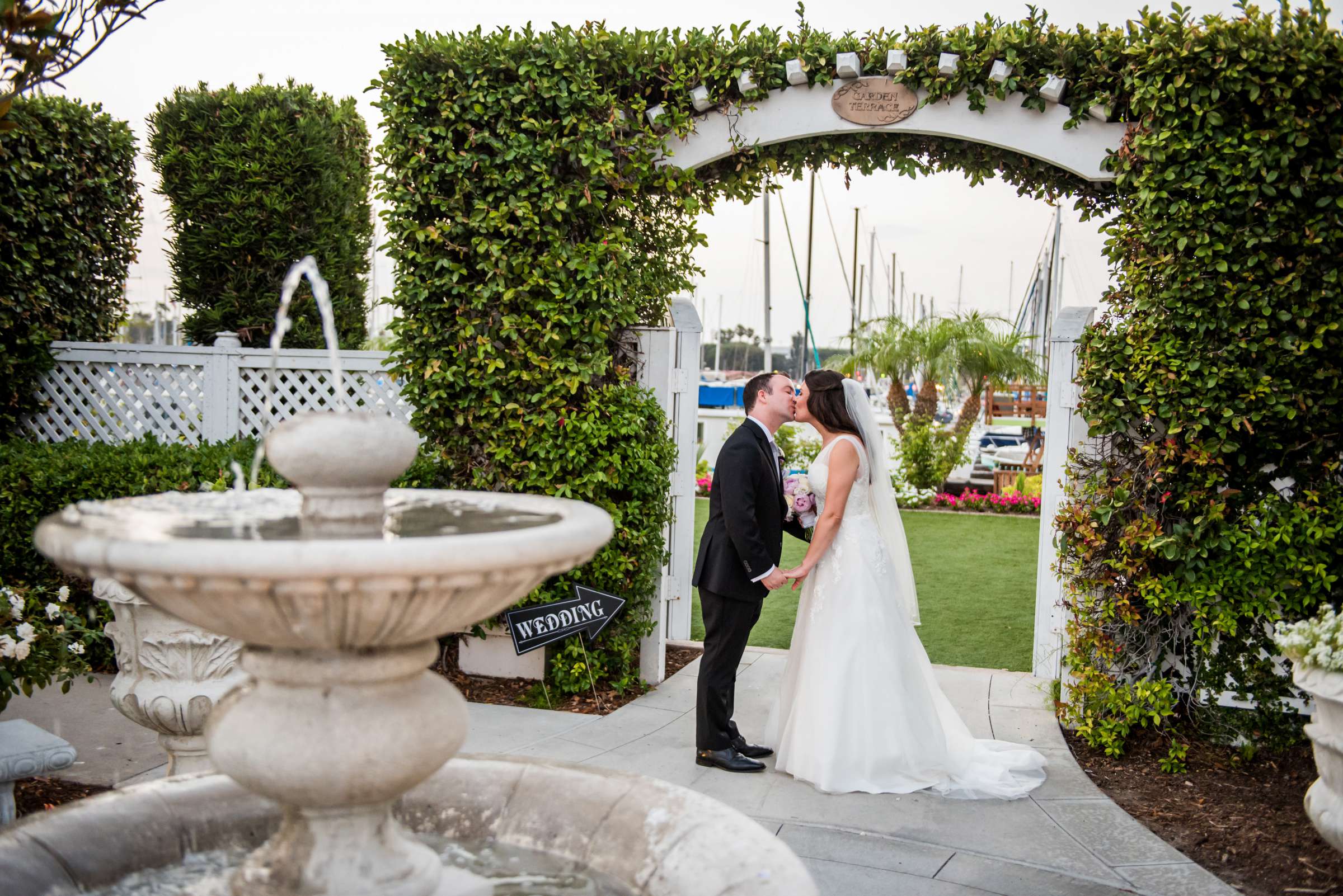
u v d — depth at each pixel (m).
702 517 12.97
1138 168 4.75
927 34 5.10
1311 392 4.48
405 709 2.10
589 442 5.41
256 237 8.18
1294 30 4.38
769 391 4.62
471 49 5.25
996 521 13.22
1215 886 3.39
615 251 5.38
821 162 5.54
